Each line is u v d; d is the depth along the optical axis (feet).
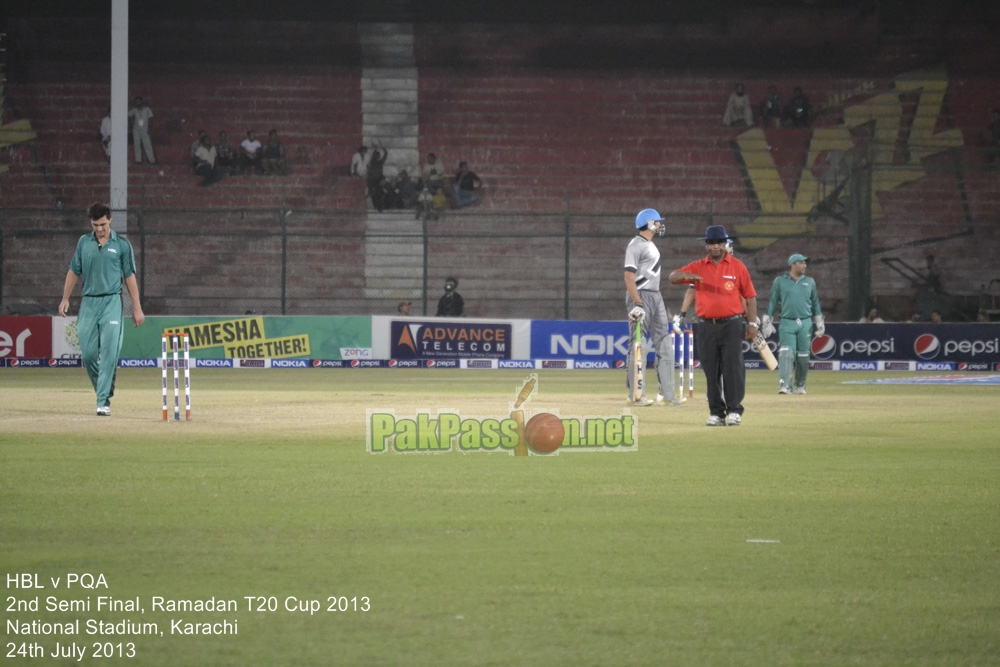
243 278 243.19
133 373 182.80
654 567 43.80
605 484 63.10
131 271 99.91
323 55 270.05
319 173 257.55
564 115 268.21
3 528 50.34
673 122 267.59
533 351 209.46
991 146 265.54
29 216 247.91
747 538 49.11
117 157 204.85
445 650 33.83
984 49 274.57
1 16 263.08
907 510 55.93
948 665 32.86
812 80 272.72
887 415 107.55
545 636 35.17
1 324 201.46
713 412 95.30
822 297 242.99
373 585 40.93
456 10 273.75
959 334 208.13
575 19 275.59
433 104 268.21
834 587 41.14
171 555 45.32
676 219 252.83
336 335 207.10
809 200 256.93
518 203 256.32
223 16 269.64
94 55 264.31
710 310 93.56
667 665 32.65
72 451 75.77
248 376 175.83
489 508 55.62
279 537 48.70
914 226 251.80
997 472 68.74
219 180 254.27
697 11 274.98
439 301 228.43
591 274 247.70
